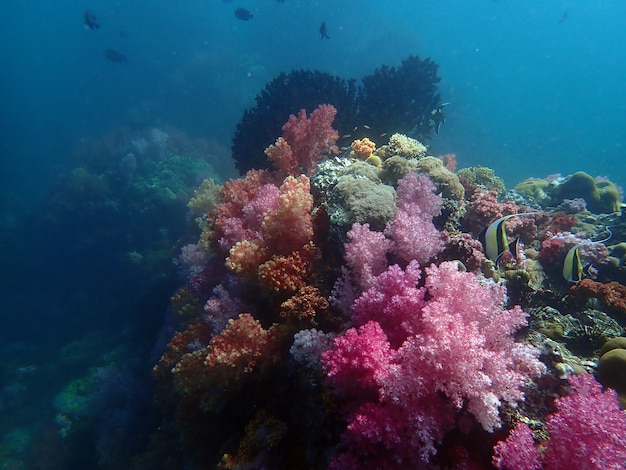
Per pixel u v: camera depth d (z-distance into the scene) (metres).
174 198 14.96
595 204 8.38
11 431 10.72
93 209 16.03
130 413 8.62
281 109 8.07
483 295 2.89
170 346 4.81
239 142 8.20
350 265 3.59
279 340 3.67
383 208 3.91
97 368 10.95
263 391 3.90
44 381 12.05
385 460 2.48
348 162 5.39
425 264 3.59
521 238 5.73
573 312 4.39
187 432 4.40
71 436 9.35
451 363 2.41
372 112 8.48
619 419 2.27
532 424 2.67
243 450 3.53
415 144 5.68
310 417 3.30
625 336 3.83
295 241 4.13
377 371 2.51
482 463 2.62
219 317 4.29
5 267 16.84
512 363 2.72
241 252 4.11
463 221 5.26
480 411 2.37
